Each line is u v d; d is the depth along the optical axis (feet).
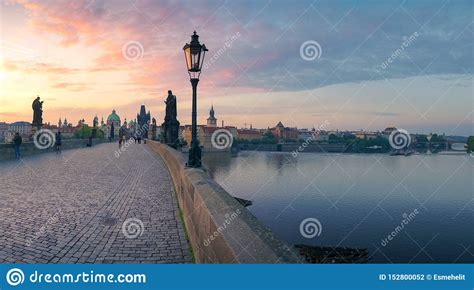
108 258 15.96
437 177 294.05
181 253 16.65
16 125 444.55
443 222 151.23
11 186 34.88
